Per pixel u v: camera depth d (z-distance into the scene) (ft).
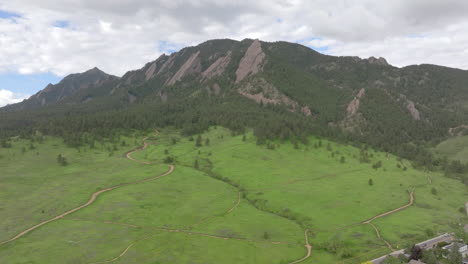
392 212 479.82
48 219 426.51
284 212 476.54
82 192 536.42
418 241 371.76
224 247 353.10
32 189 540.93
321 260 329.11
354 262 322.75
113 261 315.37
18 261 312.29
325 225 425.69
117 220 427.33
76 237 370.94
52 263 310.04
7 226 398.21
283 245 364.17
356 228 414.62
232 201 518.37
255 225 421.18
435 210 494.59
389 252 342.64
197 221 433.07
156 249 343.46
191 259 323.16
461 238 358.84
